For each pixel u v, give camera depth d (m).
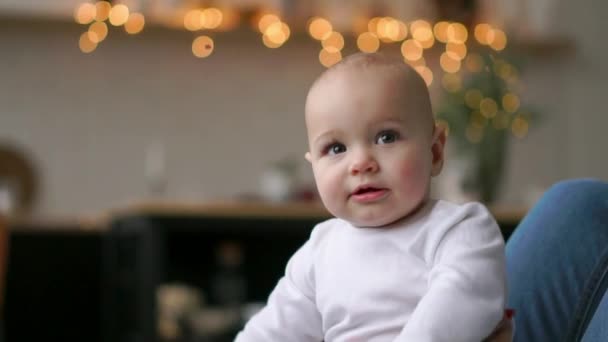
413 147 0.97
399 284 0.98
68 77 3.70
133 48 3.79
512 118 3.31
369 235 1.02
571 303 1.16
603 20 4.53
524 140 4.36
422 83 1.01
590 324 1.05
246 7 3.82
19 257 3.29
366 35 4.02
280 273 3.71
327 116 0.99
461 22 4.18
